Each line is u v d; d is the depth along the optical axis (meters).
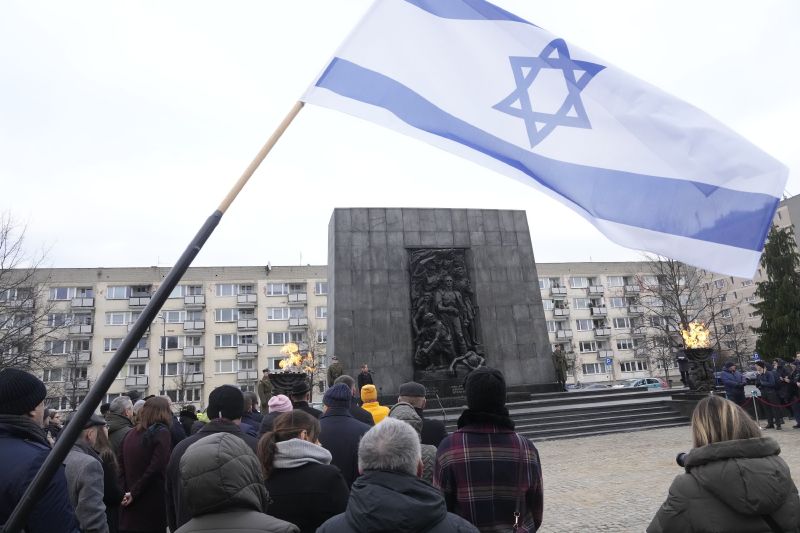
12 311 27.88
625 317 72.69
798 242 47.66
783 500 2.44
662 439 15.52
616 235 4.05
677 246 3.92
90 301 59.41
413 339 21.83
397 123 4.18
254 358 62.72
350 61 4.26
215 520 2.16
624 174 4.16
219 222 2.88
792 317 35.88
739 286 65.06
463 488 2.91
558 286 72.44
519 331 23.14
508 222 24.36
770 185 3.79
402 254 22.84
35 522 2.56
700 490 2.57
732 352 51.47
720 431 2.59
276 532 2.14
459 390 20.61
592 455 13.55
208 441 2.30
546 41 4.50
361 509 2.04
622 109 4.28
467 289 22.62
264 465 3.19
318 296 65.62
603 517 7.96
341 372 18.73
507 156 4.23
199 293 63.47
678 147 4.09
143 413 5.45
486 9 4.58
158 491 5.27
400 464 2.18
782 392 15.91
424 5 4.53
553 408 19.59
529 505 3.04
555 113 4.36
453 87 4.37
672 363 54.00
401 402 4.90
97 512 3.96
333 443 4.31
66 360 55.75
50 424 8.73
